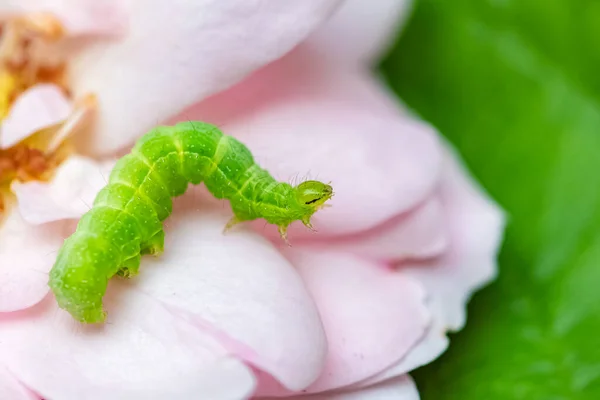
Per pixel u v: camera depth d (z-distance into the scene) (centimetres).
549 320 25
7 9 22
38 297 21
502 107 27
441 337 22
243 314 20
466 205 24
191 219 21
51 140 22
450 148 25
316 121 22
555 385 24
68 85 22
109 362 20
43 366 20
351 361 21
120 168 21
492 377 24
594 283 25
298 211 21
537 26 27
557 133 26
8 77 22
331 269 22
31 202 21
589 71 27
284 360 20
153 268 21
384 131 23
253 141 22
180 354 20
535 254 25
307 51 23
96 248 20
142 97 22
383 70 27
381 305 22
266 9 21
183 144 21
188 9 21
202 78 22
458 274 23
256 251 21
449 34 27
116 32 22
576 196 26
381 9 24
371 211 22
